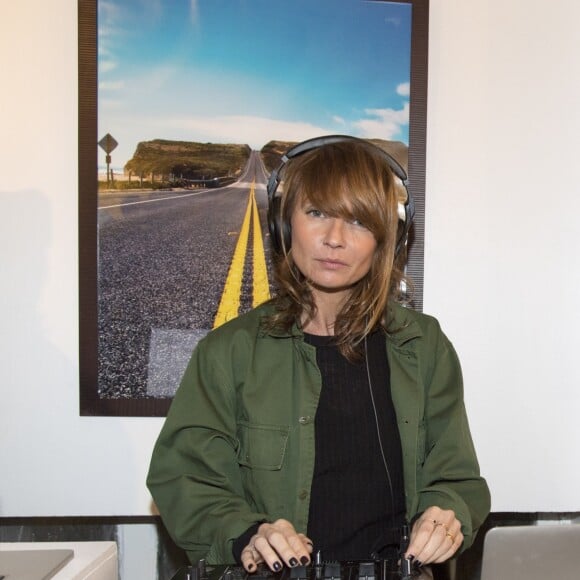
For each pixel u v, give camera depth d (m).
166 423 1.00
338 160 0.93
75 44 1.51
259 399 0.98
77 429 1.54
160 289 1.52
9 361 1.52
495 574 0.94
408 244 1.54
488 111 1.58
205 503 0.92
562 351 1.59
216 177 1.53
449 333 1.58
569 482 1.60
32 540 1.54
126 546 1.56
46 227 1.52
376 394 0.99
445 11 1.57
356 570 0.78
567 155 1.58
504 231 1.58
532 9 1.57
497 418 1.59
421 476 1.01
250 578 0.77
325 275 0.93
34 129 1.51
